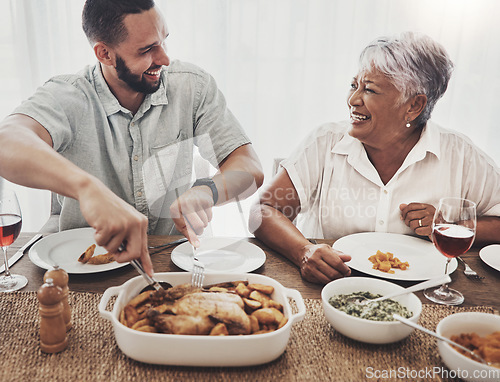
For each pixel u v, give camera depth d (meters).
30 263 1.11
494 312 0.92
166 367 0.73
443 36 2.33
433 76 1.33
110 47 1.30
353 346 0.80
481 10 2.28
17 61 2.29
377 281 0.90
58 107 1.35
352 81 1.44
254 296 0.82
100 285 1.00
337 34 2.34
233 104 2.44
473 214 0.99
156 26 1.30
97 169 1.52
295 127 2.47
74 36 2.29
